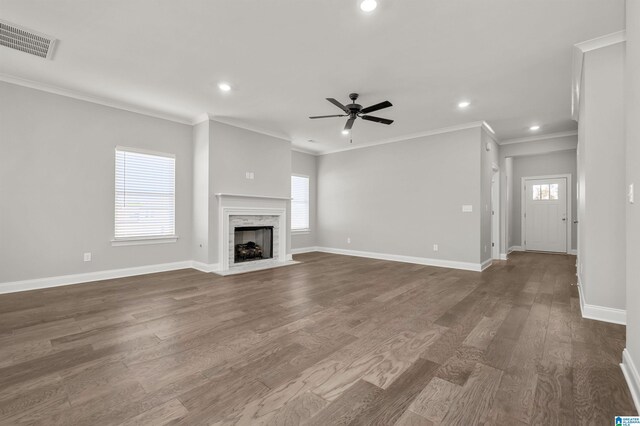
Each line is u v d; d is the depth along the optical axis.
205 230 4.95
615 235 2.69
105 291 3.70
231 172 5.23
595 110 2.76
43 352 2.12
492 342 2.30
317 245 7.79
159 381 1.76
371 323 2.69
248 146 5.50
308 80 3.62
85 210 4.12
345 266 5.53
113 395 1.63
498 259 6.35
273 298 3.46
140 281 4.23
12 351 2.13
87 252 4.14
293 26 2.58
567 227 7.20
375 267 5.43
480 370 1.89
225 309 3.06
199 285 4.04
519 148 6.37
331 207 7.45
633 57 1.68
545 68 3.28
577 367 1.92
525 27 2.57
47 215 3.83
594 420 1.44
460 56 3.06
